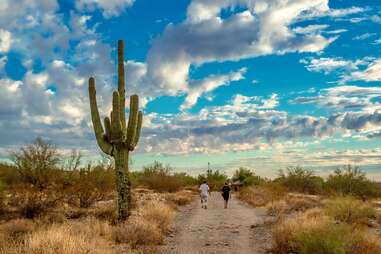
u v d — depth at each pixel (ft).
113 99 51.49
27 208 53.78
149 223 44.29
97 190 70.69
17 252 30.35
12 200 55.26
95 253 31.17
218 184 190.60
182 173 196.75
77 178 69.00
